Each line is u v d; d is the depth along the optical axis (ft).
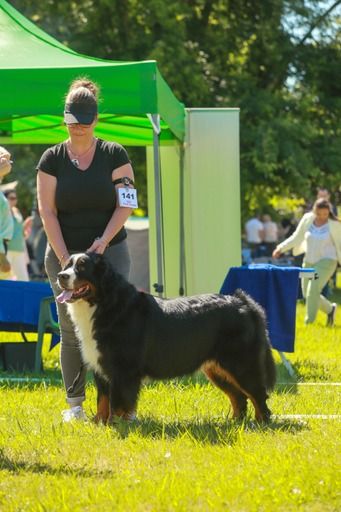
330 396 31.55
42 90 34.27
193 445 23.07
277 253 56.18
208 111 48.78
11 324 39.60
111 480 19.99
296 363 41.01
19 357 39.58
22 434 24.64
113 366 25.57
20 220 61.87
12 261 61.62
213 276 49.06
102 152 27.35
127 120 47.11
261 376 26.89
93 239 27.53
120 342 25.39
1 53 36.65
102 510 17.99
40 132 51.19
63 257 26.73
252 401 26.91
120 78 34.55
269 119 99.30
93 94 27.53
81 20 100.89
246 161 97.60
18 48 37.42
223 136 48.91
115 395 25.57
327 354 44.50
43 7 100.42
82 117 26.55
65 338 27.91
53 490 19.16
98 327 25.45
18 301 38.70
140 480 19.88
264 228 114.73
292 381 35.60
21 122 49.26
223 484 19.35
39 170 27.35
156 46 94.58
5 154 30.50
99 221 27.48
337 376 37.29
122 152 27.55
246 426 25.79
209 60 106.93
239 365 26.61
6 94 34.27
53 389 33.17
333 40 109.29
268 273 35.81
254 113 99.50
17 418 26.84
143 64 34.60
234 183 49.11
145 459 21.77
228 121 48.93
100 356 25.73
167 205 52.85
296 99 102.58
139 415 27.53
